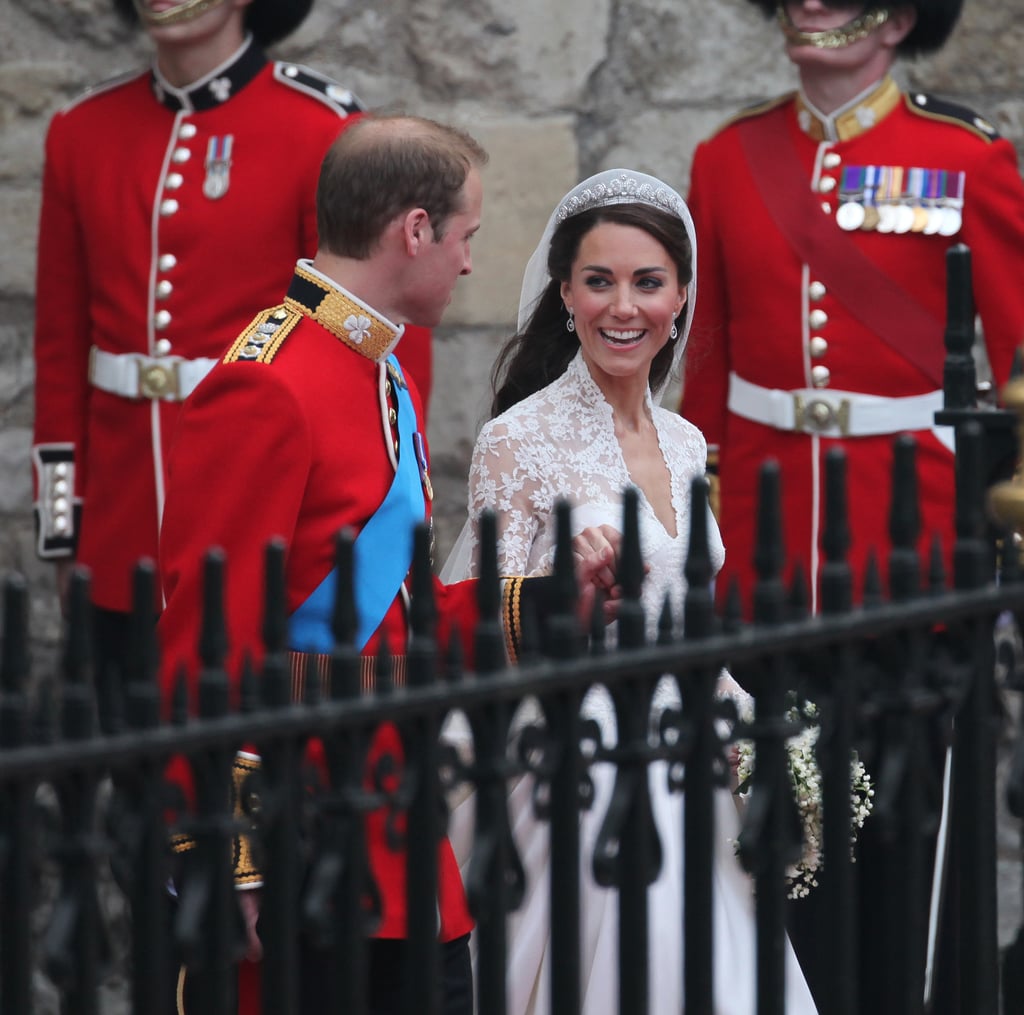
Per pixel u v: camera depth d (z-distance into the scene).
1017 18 17.97
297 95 15.14
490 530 6.59
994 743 7.99
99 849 5.83
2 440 17.55
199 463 9.21
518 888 6.91
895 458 7.60
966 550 7.83
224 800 6.16
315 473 9.27
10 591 5.63
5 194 17.42
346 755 6.40
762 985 7.39
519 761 6.75
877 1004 12.44
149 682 5.94
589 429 11.92
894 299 15.20
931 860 13.15
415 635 6.55
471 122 17.78
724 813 11.11
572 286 11.95
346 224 9.64
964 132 15.36
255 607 9.04
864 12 15.09
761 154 15.77
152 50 17.50
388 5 17.69
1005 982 9.04
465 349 17.91
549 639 6.80
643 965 7.05
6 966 5.73
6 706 5.64
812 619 7.34
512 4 17.70
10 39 17.36
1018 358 8.74
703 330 15.88
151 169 15.13
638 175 11.88
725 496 15.85
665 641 6.99
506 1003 6.79
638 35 17.89
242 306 14.89
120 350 15.17
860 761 10.95
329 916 6.93
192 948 6.10
